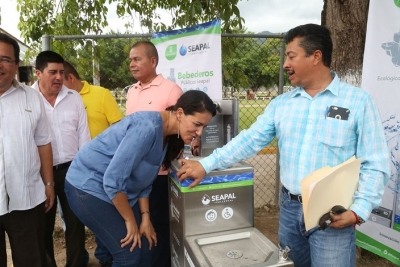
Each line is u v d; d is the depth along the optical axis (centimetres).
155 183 251
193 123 177
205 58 318
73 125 264
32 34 438
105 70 403
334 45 276
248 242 160
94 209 183
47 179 232
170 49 338
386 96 239
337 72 276
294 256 189
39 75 253
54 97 260
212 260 142
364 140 155
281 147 180
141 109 275
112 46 405
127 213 180
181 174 161
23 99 205
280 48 371
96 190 182
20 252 210
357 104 156
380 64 240
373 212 261
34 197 209
